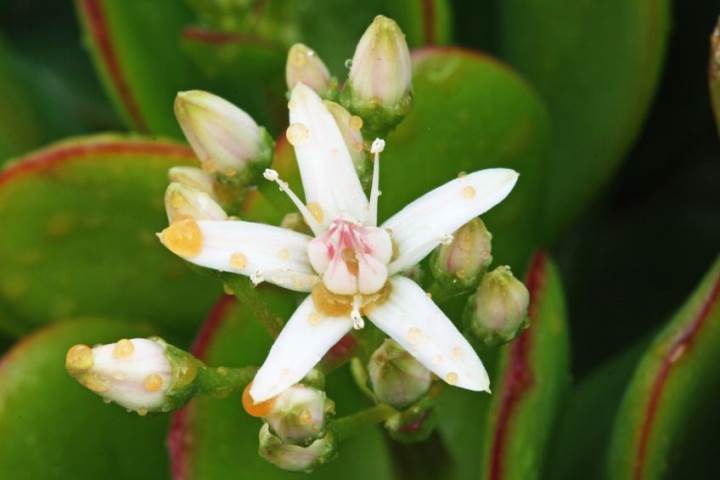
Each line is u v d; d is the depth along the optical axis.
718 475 0.12
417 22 0.12
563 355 0.11
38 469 0.12
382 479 0.12
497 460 0.11
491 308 0.10
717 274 0.11
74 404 0.12
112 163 0.12
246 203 0.11
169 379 0.10
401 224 0.10
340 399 0.12
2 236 0.12
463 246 0.10
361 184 0.11
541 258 0.11
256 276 0.10
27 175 0.12
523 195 0.12
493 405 0.11
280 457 0.10
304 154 0.10
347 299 0.10
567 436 0.12
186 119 0.11
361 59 0.11
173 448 0.11
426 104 0.12
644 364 0.11
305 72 0.11
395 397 0.10
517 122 0.12
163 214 0.12
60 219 0.12
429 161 0.12
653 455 0.11
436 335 0.10
